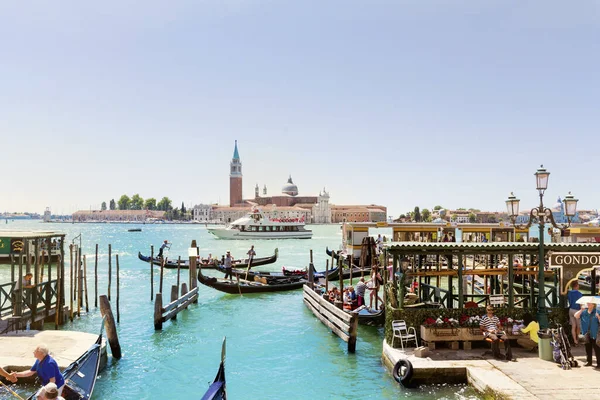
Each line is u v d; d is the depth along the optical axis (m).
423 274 13.44
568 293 13.00
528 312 13.13
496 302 13.74
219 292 27.80
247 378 13.09
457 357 12.00
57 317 17.53
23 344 12.82
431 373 11.25
